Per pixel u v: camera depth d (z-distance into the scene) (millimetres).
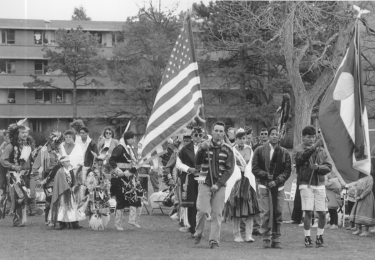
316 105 41406
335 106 10758
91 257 9547
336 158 10711
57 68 53125
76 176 13383
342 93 10758
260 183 10875
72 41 52000
